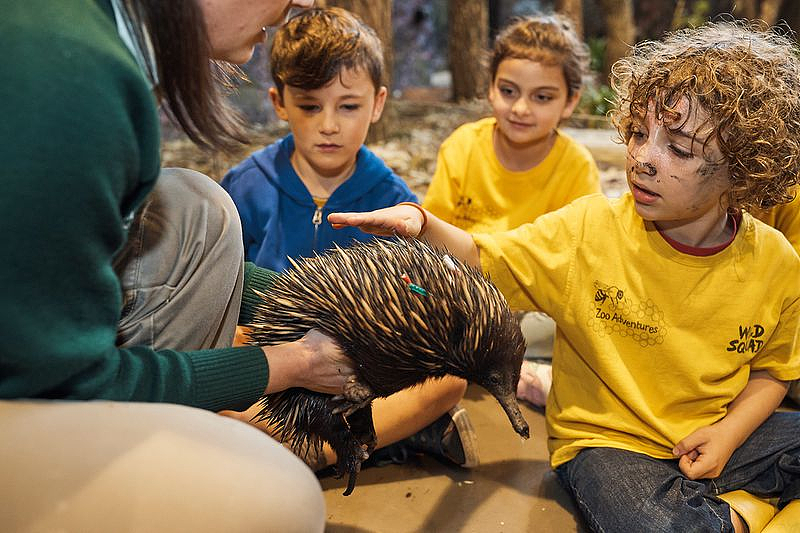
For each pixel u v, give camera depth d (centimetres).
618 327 172
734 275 165
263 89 525
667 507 151
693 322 168
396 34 867
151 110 103
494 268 179
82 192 95
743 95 146
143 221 141
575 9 604
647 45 176
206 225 146
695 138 147
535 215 261
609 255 171
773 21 667
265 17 123
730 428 168
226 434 110
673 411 173
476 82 591
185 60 111
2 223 92
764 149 150
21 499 97
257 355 135
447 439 186
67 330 101
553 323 241
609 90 499
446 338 141
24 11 96
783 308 170
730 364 169
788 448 167
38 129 92
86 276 101
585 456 171
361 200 236
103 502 98
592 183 263
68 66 94
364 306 138
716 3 782
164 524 99
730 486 171
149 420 106
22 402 104
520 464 194
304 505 110
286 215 235
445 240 176
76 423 103
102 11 104
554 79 242
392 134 470
